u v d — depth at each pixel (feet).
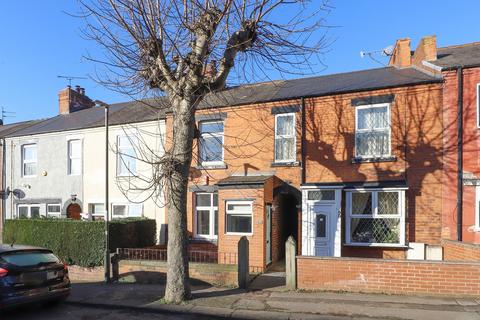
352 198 40.27
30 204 62.44
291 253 30.68
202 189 46.47
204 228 46.93
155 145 51.75
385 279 28.27
